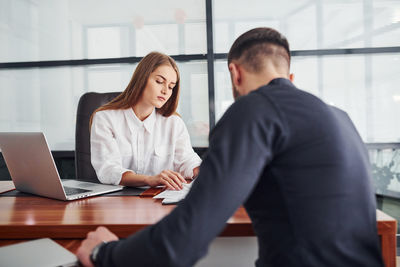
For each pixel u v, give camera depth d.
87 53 2.86
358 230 0.51
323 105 0.56
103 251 0.53
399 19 2.66
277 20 2.78
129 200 1.00
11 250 0.62
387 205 2.60
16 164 1.08
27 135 0.96
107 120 1.53
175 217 0.45
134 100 1.56
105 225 0.73
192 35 2.80
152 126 1.63
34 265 0.55
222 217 0.45
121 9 2.82
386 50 2.67
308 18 2.76
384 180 2.63
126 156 1.56
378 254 0.53
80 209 0.88
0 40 2.83
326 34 2.75
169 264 0.44
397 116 2.70
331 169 0.50
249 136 0.49
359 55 2.71
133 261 0.47
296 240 0.50
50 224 0.73
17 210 0.88
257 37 0.65
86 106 1.75
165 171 1.18
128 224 0.72
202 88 2.82
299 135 0.51
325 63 2.75
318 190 0.50
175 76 1.55
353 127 0.63
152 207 0.89
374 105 2.71
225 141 0.49
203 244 0.44
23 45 2.84
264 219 0.54
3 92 2.86
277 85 0.58
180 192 1.08
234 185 0.46
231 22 2.79
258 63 0.64
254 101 0.53
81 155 1.69
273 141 0.51
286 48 0.66
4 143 1.07
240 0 2.77
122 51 2.85
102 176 1.32
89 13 2.84
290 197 0.51
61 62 2.84
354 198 0.52
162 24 2.82
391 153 2.66
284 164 0.51
